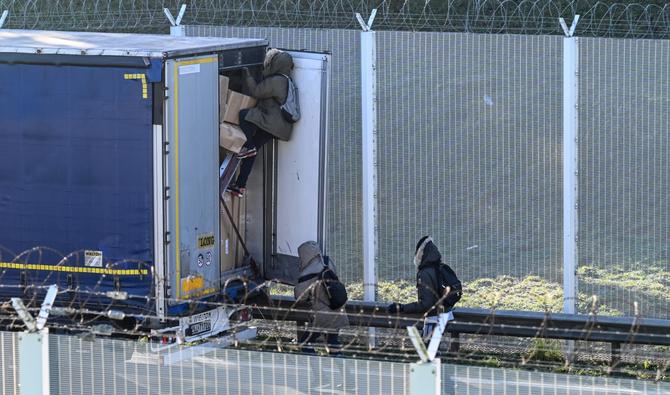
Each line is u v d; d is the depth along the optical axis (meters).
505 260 47.09
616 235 46.56
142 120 37.06
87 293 36.22
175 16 61.78
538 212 46.84
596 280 46.50
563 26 46.22
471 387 26.00
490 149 47.03
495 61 46.69
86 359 28.77
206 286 39.03
